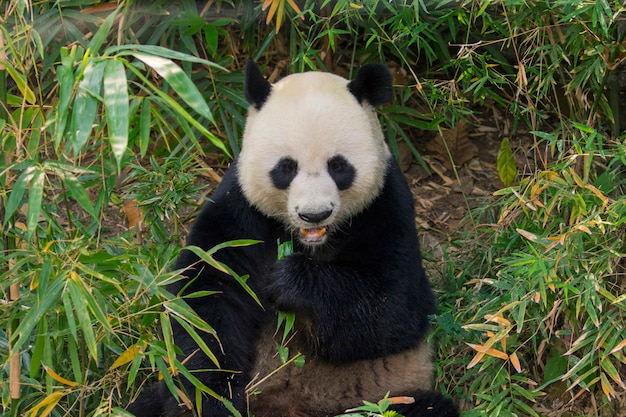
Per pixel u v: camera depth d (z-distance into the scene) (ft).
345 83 21.66
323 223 20.08
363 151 20.61
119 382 19.75
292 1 25.22
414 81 33.27
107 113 15.07
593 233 21.72
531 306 23.31
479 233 28.35
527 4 23.11
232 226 22.07
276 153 20.40
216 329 21.66
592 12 22.63
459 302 25.23
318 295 21.48
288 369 22.80
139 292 18.47
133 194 24.81
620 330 20.30
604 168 27.04
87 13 29.96
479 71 26.48
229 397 21.72
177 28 31.81
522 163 31.83
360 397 22.81
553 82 25.40
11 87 32.09
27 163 17.17
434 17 30.40
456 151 32.48
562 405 24.25
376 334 21.97
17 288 19.77
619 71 26.73
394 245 22.00
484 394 21.88
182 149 31.19
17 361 18.74
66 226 29.55
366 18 30.73
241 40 34.22
